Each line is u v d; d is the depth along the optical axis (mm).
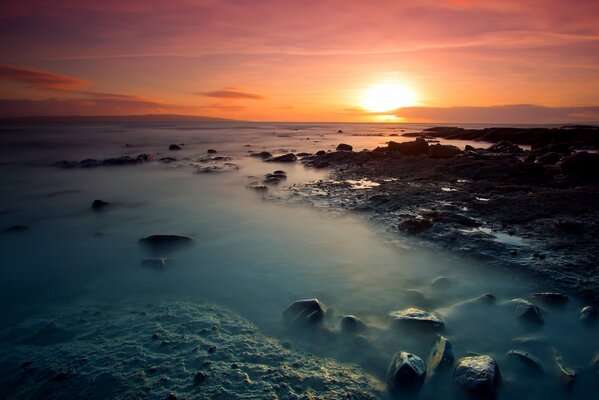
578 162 12930
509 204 9203
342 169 17750
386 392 3357
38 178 16625
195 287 5598
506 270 5801
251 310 4879
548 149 23141
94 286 5734
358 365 3766
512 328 4320
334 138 49875
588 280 5277
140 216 9961
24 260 6879
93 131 64375
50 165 20781
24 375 3613
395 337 4207
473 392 3252
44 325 4539
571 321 4469
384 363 3805
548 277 5469
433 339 4141
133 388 3350
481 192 11031
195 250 7180
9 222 9609
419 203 10016
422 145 22391
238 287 5566
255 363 3725
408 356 3631
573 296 4992
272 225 8750
